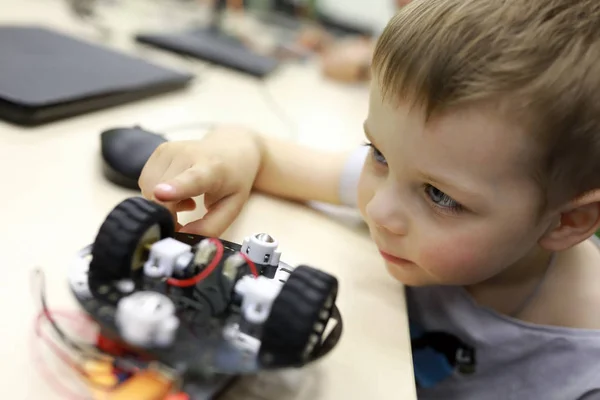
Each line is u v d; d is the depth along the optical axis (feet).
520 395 1.76
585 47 1.28
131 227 1.00
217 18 4.01
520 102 1.23
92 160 1.74
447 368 1.86
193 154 1.57
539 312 1.83
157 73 2.49
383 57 1.41
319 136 2.47
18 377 0.91
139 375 0.91
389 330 1.31
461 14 1.32
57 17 3.21
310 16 4.63
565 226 1.51
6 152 1.67
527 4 1.31
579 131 1.29
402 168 1.37
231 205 1.55
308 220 1.79
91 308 0.94
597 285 1.81
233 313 0.99
